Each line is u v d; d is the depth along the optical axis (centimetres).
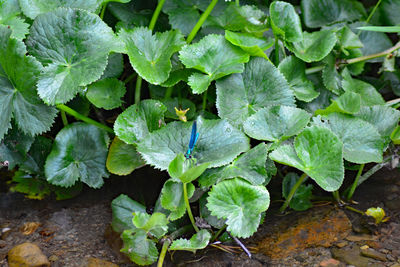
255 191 127
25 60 128
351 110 133
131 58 132
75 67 130
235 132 131
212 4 135
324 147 129
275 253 130
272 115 132
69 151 135
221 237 132
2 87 130
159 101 134
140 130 133
